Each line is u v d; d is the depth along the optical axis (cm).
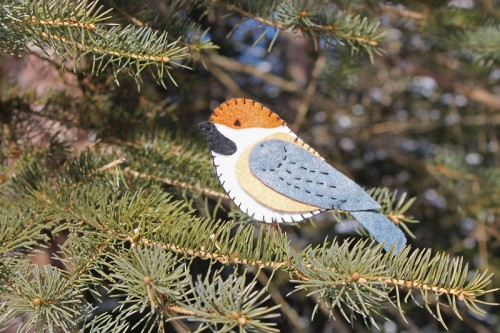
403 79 189
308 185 94
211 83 155
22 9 94
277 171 94
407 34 156
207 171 107
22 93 113
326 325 148
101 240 95
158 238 94
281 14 103
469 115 189
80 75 110
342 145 180
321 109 162
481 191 135
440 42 145
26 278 93
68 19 95
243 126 95
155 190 100
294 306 147
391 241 93
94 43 95
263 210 94
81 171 103
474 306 91
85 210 97
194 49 104
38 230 97
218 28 143
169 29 105
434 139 191
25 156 107
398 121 184
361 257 92
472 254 166
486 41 125
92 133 111
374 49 105
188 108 137
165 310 91
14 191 104
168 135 110
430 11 126
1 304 94
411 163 176
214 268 130
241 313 89
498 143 195
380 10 123
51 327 91
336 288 91
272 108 157
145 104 113
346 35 104
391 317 157
